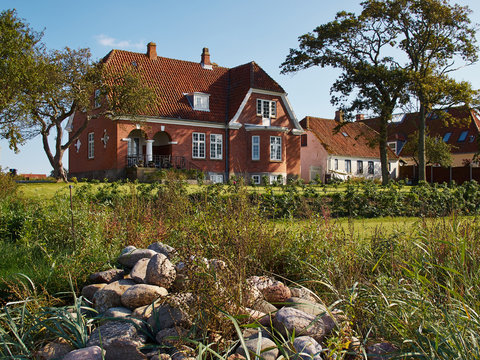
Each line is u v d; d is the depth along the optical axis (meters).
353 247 6.20
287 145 37.94
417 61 33.94
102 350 3.60
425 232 6.45
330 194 16.02
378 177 51.94
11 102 24.19
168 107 33.16
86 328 4.32
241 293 4.36
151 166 30.98
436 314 4.11
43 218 8.44
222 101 36.53
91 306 5.08
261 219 7.16
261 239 6.43
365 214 15.34
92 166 33.94
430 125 57.16
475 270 5.01
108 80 28.58
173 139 32.91
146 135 32.06
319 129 49.56
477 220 7.09
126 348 3.94
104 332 4.16
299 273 6.00
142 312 4.52
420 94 32.78
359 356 3.83
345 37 33.81
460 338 3.53
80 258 6.17
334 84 35.09
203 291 4.12
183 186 13.41
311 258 6.11
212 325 4.07
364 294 4.61
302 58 34.62
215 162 34.59
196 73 37.16
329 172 46.53
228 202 7.55
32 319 4.36
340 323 4.20
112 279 5.61
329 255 6.16
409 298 4.31
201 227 6.07
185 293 4.29
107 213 9.02
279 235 6.75
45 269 6.05
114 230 7.58
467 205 15.85
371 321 4.38
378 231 7.41
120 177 30.44
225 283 4.25
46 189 18.73
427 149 47.34
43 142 27.14
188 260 4.43
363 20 33.03
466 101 32.03
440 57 34.19
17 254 7.11
